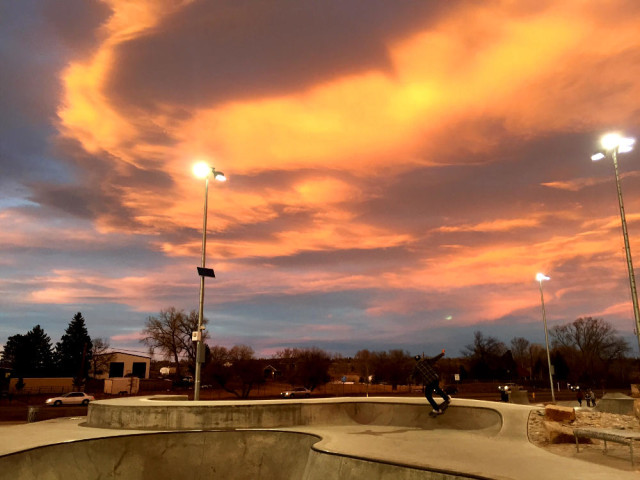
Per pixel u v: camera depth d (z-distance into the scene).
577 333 104.81
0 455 8.87
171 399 18.02
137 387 61.94
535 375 107.75
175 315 69.62
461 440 10.77
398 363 78.56
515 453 9.02
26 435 11.73
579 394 42.78
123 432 12.43
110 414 13.64
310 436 11.66
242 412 13.78
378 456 8.19
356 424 14.67
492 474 6.71
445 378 86.31
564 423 11.02
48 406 43.12
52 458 10.05
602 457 8.70
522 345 119.25
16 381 65.56
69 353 88.81
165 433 12.05
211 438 12.27
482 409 12.98
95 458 10.90
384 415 14.85
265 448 12.24
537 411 12.18
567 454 9.09
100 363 84.56
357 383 92.75
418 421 14.06
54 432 12.48
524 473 7.15
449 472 6.95
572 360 101.81
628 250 23.31
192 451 12.05
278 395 60.06
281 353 86.38
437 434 11.90
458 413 13.48
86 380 71.06
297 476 11.24
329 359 67.75
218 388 68.06
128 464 11.29
